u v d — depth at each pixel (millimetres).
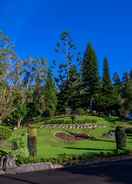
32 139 32406
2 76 37844
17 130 49000
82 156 31594
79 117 66438
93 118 66188
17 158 29750
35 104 65125
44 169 27609
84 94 83375
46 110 72875
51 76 76188
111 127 60031
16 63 40062
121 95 88812
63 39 82500
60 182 21578
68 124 59375
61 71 82688
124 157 33625
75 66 83062
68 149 37719
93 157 31906
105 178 22453
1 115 38719
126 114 86250
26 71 43969
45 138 46000
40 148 37531
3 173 26062
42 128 56156
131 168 26234
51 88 74375
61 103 81562
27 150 32406
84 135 51219
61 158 30594
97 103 86062
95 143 43594
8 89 38875
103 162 30500
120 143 37688
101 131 55969
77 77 82750
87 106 85062
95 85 83500
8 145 35000
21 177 24031
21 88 41188
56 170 26859
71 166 28844
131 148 39031
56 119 64062
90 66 83188
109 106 87125
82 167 27953
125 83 93688
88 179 22281
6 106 38750
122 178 22297
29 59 44625
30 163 28859
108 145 41781
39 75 47438
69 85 81938
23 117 61375
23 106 59094
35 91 55344
